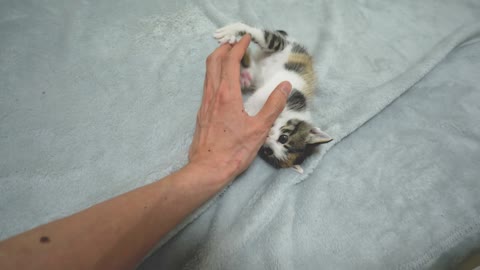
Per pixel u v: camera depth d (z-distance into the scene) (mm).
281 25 699
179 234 507
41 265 322
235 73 471
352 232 521
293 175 548
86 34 628
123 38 633
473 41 703
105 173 532
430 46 704
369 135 598
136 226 373
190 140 560
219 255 491
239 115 461
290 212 531
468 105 623
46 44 609
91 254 341
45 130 549
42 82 583
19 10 628
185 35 649
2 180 509
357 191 550
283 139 574
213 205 530
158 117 575
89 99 579
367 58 675
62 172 525
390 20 733
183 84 604
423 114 616
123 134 560
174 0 681
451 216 530
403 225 526
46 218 498
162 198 400
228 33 580
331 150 585
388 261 504
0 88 566
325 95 633
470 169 566
